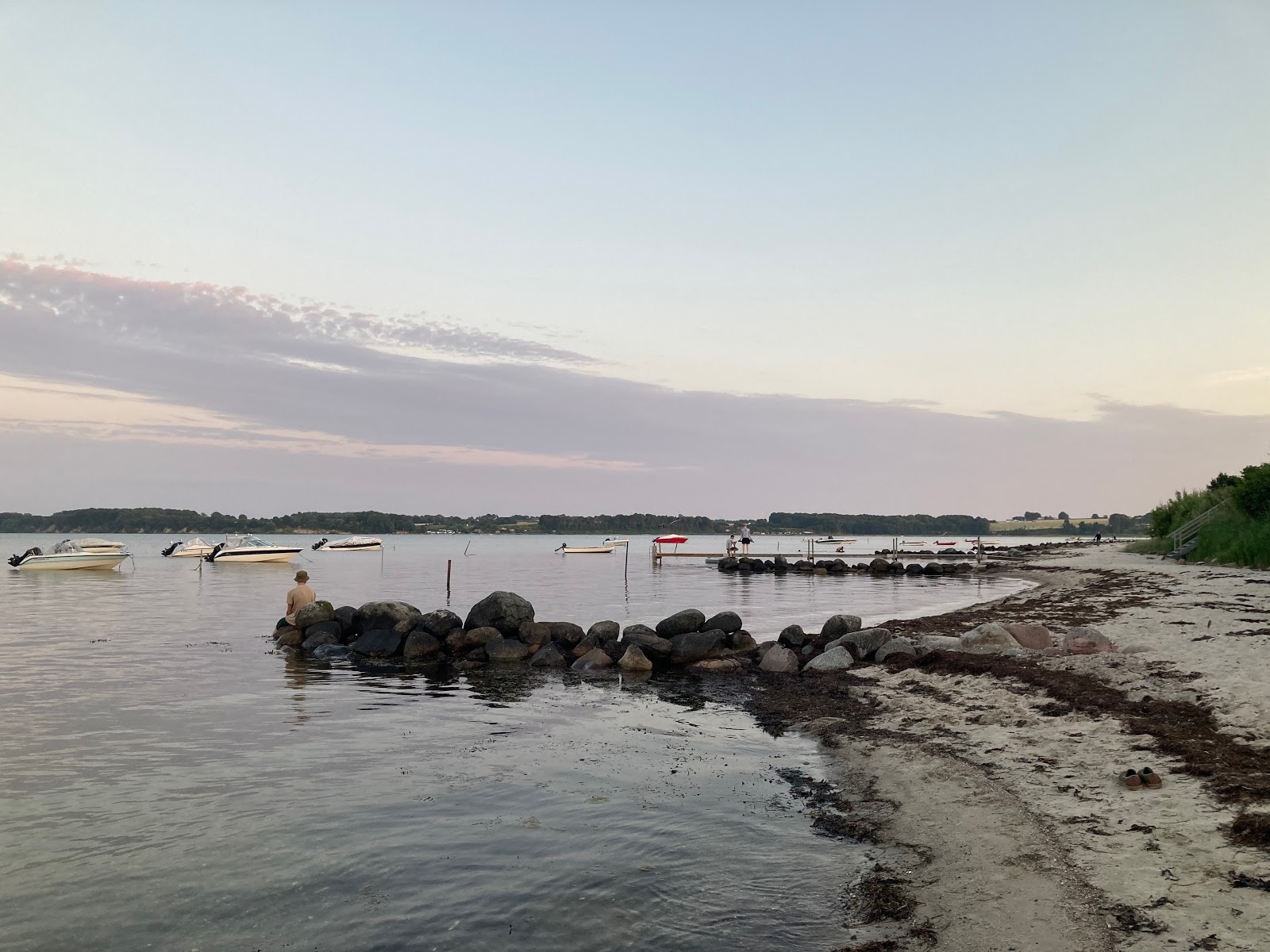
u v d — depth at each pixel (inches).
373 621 951.6
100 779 439.5
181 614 1346.0
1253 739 411.2
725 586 2190.0
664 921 283.1
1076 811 357.4
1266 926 239.0
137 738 529.7
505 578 2522.1
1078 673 623.2
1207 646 673.0
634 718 619.8
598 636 908.0
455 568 3292.3
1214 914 250.4
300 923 281.7
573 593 1878.7
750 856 341.1
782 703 671.8
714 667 836.0
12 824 370.3
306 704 648.4
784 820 387.9
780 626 1213.1
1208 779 366.6
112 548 2787.9
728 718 622.5
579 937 273.0
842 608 1514.5
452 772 463.5
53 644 971.3
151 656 885.2
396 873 322.7
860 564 3213.6
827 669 799.7
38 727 553.6
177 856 337.4
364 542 5693.9
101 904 293.0
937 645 796.0
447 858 339.0
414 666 863.7
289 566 3312.0
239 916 285.6
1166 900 264.4
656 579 2534.5
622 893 305.4
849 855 340.5
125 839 355.3
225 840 355.3
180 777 444.8
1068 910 267.7
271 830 368.2
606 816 390.9
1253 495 1653.5
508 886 311.9
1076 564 2352.4
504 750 517.0
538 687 752.3
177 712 610.2
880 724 571.8
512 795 422.0
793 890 307.1
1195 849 298.7
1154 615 935.0
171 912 288.2
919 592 1956.2
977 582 2322.8
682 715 633.0
